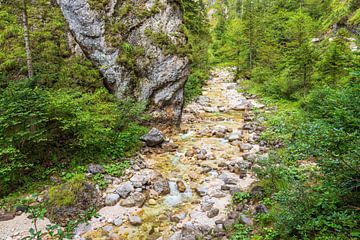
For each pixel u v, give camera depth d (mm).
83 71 13164
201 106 20766
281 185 7555
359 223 4988
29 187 8352
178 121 15180
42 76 11844
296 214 5316
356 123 5840
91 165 9516
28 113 8758
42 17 13930
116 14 13938
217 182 9203
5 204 7652
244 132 14383
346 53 15500
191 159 11109
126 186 8578
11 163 8289
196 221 7141
